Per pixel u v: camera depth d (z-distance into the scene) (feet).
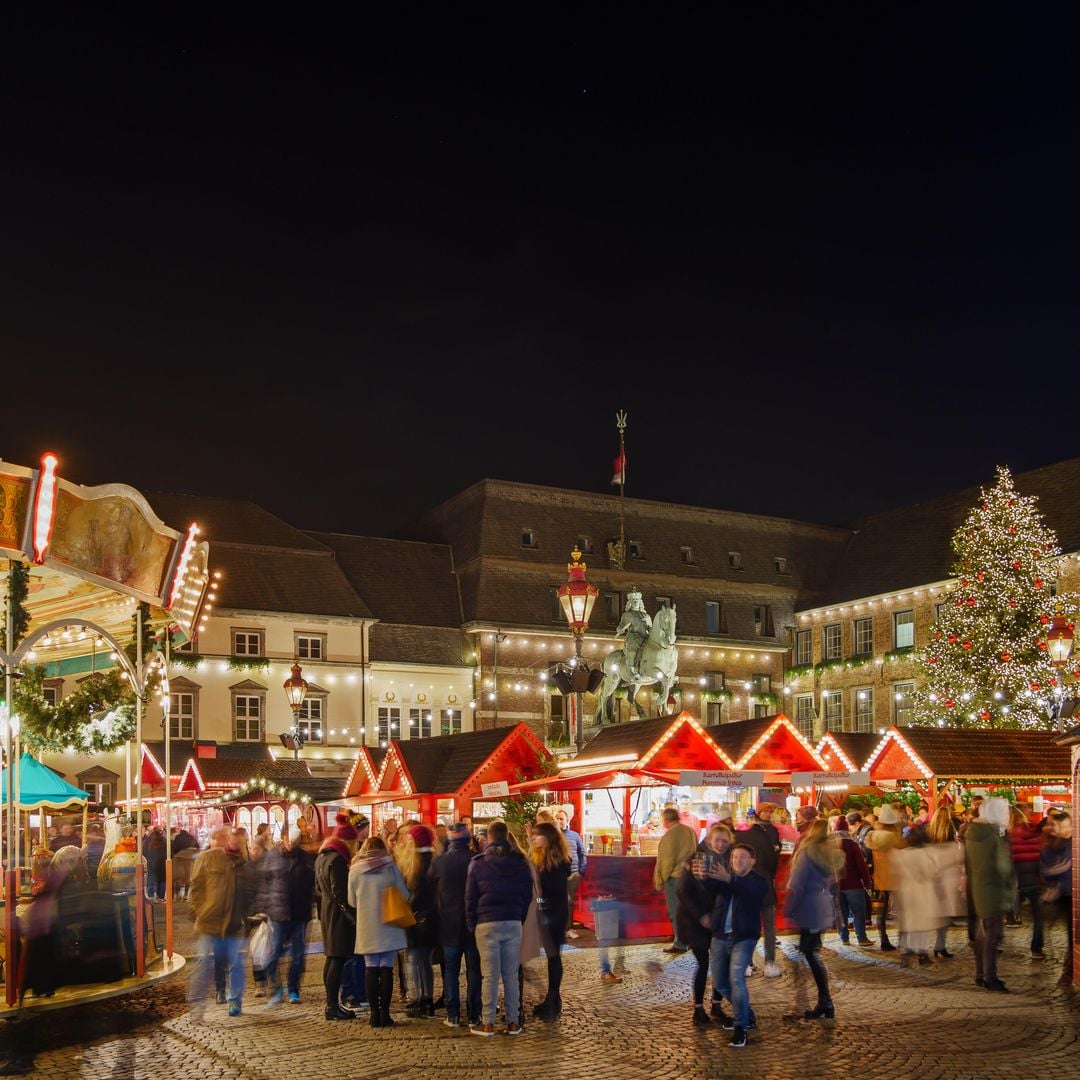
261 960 48.73
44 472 45.93
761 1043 39.29
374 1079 35.27
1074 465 179.63
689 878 41.93
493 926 40.96
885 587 192.75
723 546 208.44
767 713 203.62
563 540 194.80
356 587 183.42
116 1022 44.73
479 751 96.99
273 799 115.34
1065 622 92.22
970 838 49.37
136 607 63.00
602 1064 36.81
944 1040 39.19
